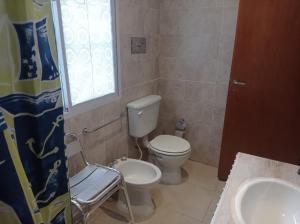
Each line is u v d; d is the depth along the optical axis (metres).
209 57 2.32
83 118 1.67
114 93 1.95
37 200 1.10
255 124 2.09
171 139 2.31
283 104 1.95
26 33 0.91
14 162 0.80
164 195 2.11
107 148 1.97
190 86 2.49
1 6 0.84
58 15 1.34
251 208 0.94
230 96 2.11
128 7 1.93
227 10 2.12
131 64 2.11
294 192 0.95
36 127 1.02
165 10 2.38
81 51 1.58
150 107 2.26
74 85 1.57
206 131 2.55
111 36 1.82
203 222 1.81
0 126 0.76
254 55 1.93
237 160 1.17
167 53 2.50
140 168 1.94
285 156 2.07
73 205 1.30
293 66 1.85
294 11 1.74
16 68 0.93
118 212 1.87
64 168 1.19
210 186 2.25
